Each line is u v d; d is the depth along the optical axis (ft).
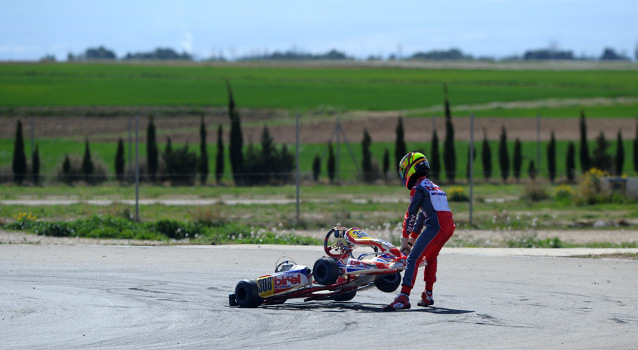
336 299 81.61
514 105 586.86
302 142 433.89
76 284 91.45
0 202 221.87
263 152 314.35
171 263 111.45
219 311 74.43
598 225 191.42
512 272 102.83
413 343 57.93
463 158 396.78
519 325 65.26
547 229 183.62
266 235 155.22
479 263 112.57
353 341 59.00
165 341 59.93
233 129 307.37
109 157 381.81
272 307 77.56
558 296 82.43
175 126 489.67
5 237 145.79
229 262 112.78
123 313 73.10
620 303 77.41
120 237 152.87
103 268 105.70
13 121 486.38
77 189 272.10
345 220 184.96
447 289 88.07
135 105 559.38
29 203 219.82
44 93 613.11
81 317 71.00
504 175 336.49
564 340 58.75
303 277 75.87
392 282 79.61
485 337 60.03
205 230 161.48
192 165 309.22
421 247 73.36
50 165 358.23
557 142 441.68
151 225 162.40
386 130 472.44
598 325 65.26
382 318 69.31
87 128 474.90
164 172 305.12
